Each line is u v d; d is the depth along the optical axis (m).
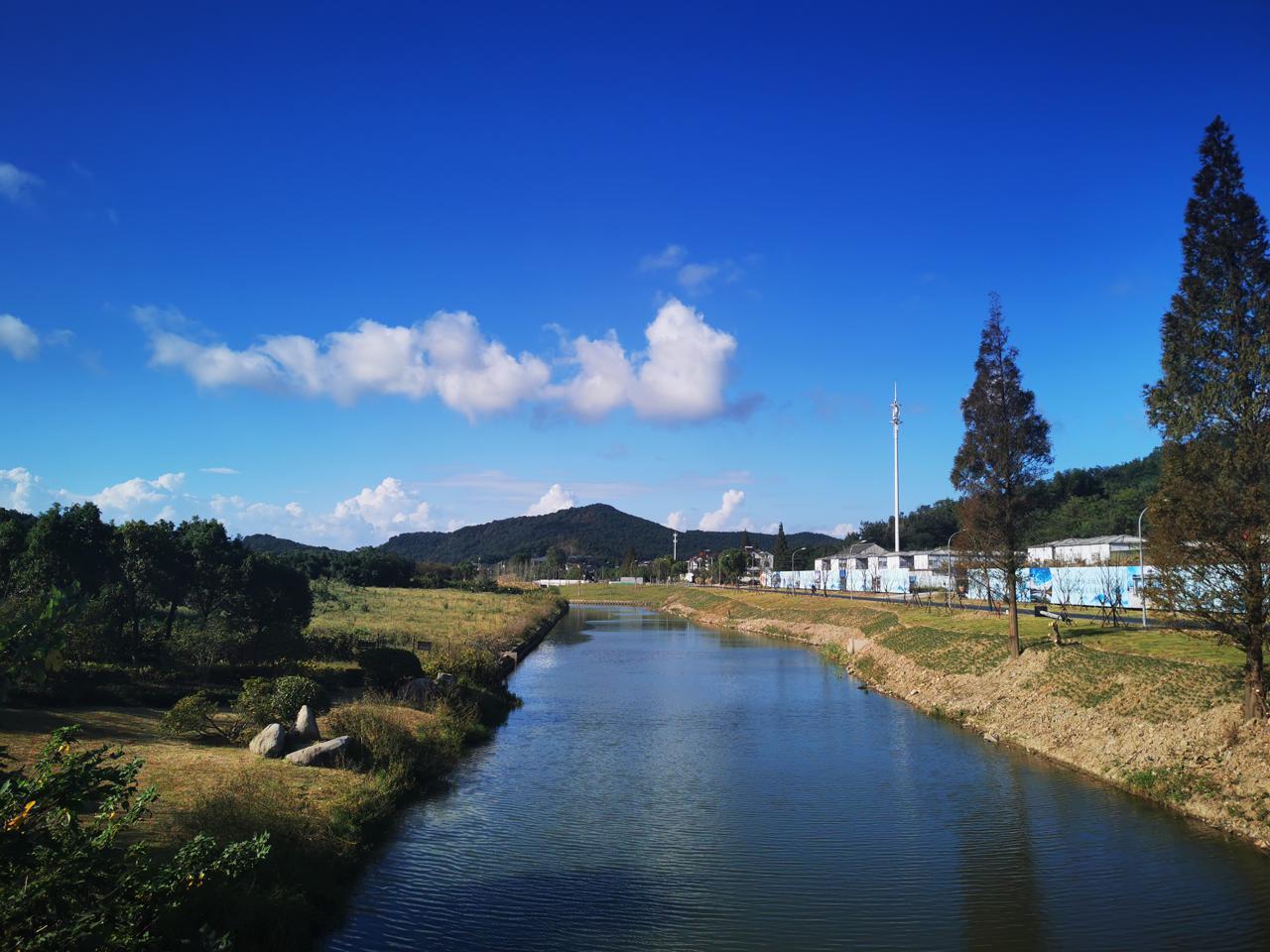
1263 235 24.70
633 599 172.88
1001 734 33.75
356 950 15.50
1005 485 40.28
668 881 19.27
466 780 28.03
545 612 108.62
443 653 46.94
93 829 10.73
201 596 43.34
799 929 16.75
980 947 15.97
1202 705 26.22
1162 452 26.39
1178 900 17.81
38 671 9.74
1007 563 40.03
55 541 38.50
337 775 23.98
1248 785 22.23
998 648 42.12
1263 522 23.39
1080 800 24.83
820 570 134.75
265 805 18.75
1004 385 40.72
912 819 23.75
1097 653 34.62
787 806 25.08
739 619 103.62
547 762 30.88
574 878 19.39
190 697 27.41
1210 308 25.17
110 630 39.25
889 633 58.41
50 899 9.27
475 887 18.75
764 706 43.28
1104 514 110.94
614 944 16.03
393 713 32.50
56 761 10.53
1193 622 26.28
